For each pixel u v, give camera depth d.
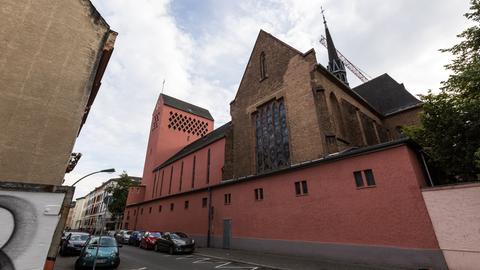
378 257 9.49
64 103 10.18
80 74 10.95
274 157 18.33
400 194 9.46
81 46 11.35
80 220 87.88
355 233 10.40
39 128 9.37
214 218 19.52
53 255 4.59
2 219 4.35
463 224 7.87
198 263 12.51
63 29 11.06
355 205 10.69
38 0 10.80
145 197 40.12
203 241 19.97
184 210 24.34
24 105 9.30
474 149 9.19
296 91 17.53
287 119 17.72
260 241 14.70
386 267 9.17
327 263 10.62
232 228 17.34
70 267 11.81
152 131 44.59
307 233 12.22
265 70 21.73
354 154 11.19
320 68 16.91
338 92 18.73
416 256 8.57
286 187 14.03
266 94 20.44
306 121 16.12
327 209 11.67
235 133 22.94
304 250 12.11
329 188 11.86
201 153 28.08
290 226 13.16
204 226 20.41
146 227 33.00
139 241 23.89
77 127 10.24
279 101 19.14
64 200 4.97
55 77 10.27
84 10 11.95
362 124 20.02
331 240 11.14
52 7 11.06
